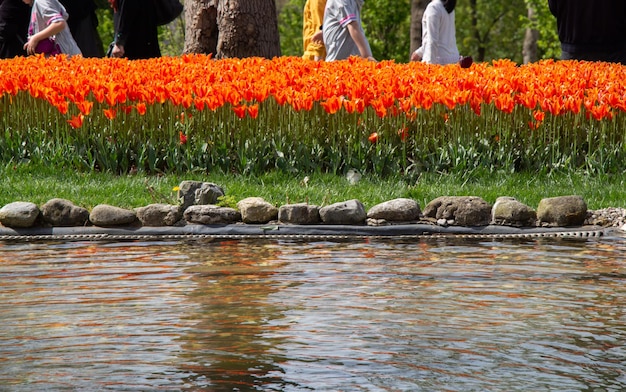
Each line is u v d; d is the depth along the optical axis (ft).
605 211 34.73
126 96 41.52
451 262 27.76
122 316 21.29
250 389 16.56
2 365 17.87
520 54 192.44
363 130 42.91
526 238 32.37
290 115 42.91
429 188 38.01
